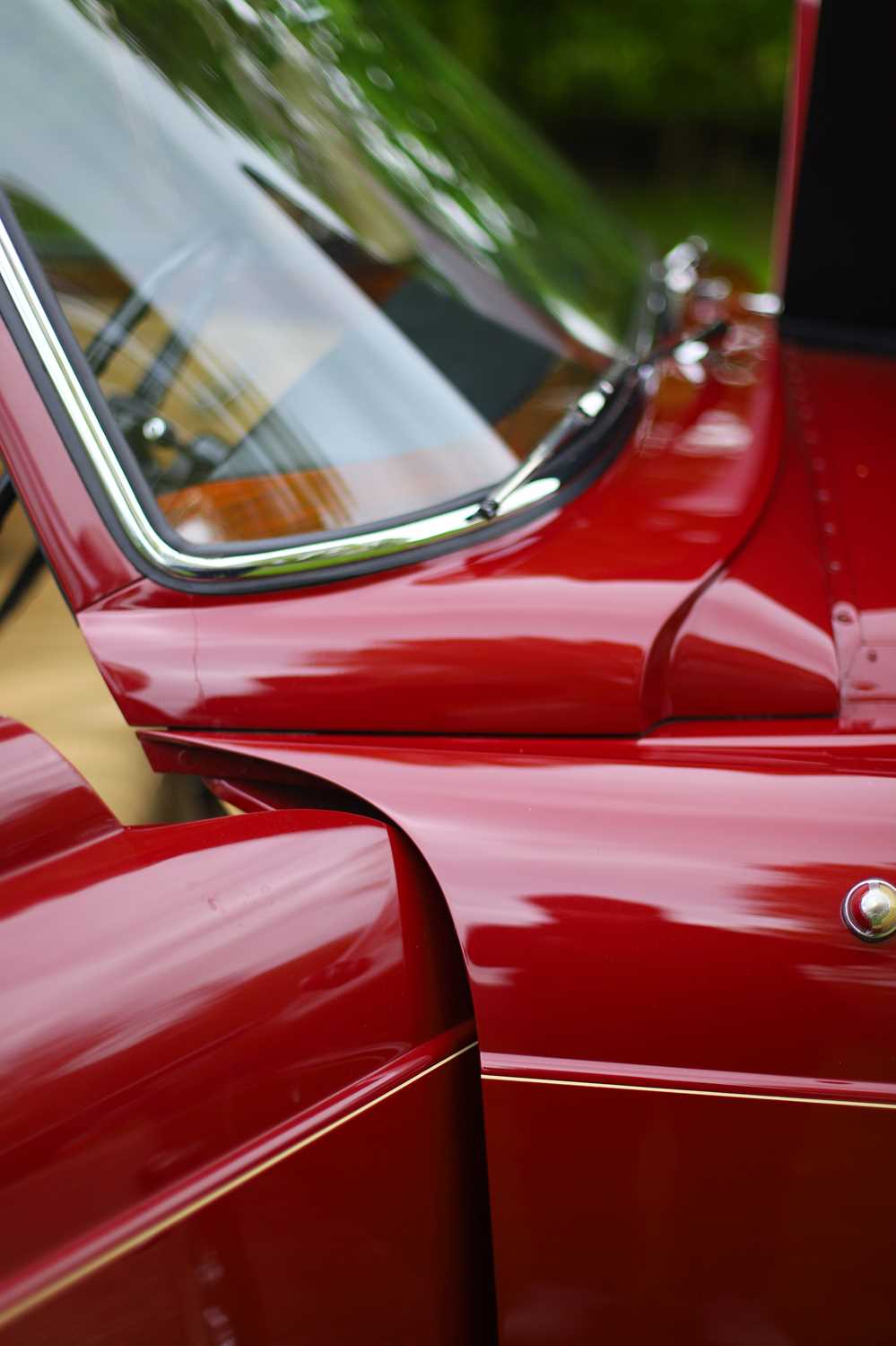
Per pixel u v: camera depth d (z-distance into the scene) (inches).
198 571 54.2
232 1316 49.5
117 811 59.6
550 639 53.2
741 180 478.6
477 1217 53.3
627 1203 51.2
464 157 74.7
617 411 63.5
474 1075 52.6
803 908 50.1
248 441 56.1
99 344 54.7
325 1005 50.1
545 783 51.8
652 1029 50.3
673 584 54.0
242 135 60.2
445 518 56.3
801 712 53.6
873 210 80.9
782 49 458.0
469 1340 53.8
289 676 53.4
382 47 74.0
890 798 51.3
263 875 50.4
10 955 48.0
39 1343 47.2
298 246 59.7
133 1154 48.0
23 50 55.6
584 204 93.0
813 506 59.5
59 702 62.4
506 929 50.5
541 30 462.0
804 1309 51.8
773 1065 50.2
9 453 54.2
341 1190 50.4
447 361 61.4
